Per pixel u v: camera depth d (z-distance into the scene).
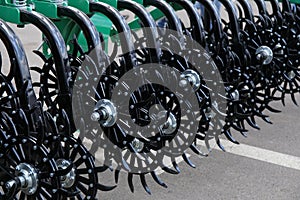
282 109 4.39
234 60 3.03
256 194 3.10
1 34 2.16
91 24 2.49
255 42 3.18
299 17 3.58
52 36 2.30
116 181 2.57
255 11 5.62
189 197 3.05
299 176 3.33
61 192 2.15
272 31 3.27
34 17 2.32
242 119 3.17
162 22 3.37
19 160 2.10
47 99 2.54
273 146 3.73
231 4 3.09
